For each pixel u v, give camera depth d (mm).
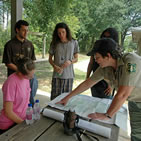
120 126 991
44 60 6773
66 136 854
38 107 1084
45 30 6879
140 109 1115
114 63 977
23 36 1946
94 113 1038
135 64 870
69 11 6875
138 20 5633
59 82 2037
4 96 1128
